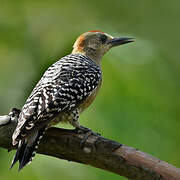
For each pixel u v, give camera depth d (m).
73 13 15.36
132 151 8.72
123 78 11.61
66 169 11.20
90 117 11.12
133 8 16.34
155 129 11.33
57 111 9.51
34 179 11.07
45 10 15.01
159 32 16.31
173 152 11.33
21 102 13.07
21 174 11.15
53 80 10.05
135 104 11.38
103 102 11.33
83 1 15.71
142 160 8.62
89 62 11.34
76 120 10.10
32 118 8.94
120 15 16.25
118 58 11.96
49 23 14.78
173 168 8.45
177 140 11.43
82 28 15.14
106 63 11.81
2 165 11.66
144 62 12.08
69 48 13.78
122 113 11.22
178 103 11.81
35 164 11.14
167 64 12.88
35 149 8.77
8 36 14.10
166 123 11.45
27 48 13.87
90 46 12.42
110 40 12.56
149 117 11.35
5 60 13.58
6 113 13.02
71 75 10.38
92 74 10.78
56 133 9.16
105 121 11.09
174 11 16.58
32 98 9.45
